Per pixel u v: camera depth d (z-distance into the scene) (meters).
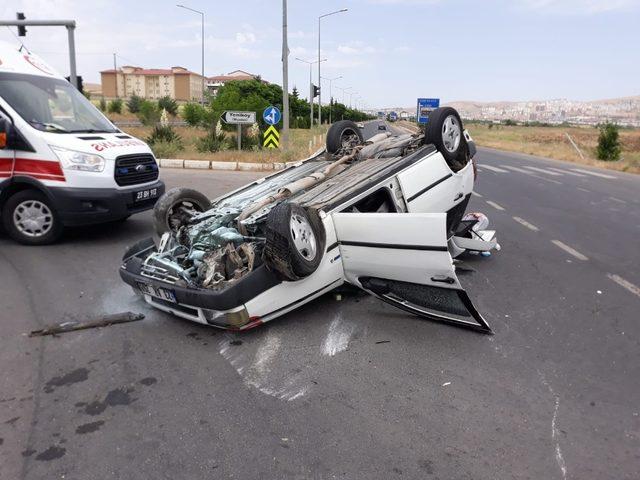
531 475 2.96
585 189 15.97
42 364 4.15
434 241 4.26
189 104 41.00
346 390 3.82
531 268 7.00
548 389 3.89
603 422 3.49
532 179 18.39
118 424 3.38
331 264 4.88
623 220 10.79
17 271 6.39
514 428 3.39
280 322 5.00
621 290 6.16
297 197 5.39
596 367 4.25
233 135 25.56
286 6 21.92
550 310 5.47
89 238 8.03
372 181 5.26
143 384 3.88
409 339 4.68
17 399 3.66
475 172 6.75
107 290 5.80
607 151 31.03
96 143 7.57
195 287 4.50
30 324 4.88
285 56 22.31
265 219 4.96
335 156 7.04
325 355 4.36
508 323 5.09
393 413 3.54
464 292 4.41
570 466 3.04
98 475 2.92
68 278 6.18
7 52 8.21
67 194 7.19
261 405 3.62
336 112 90.12
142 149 8.18
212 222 5.30
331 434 3.30
